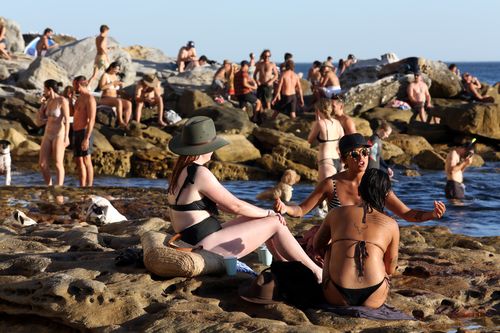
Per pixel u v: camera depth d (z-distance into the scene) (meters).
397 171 19.67
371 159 13.44
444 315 6.15
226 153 19.56
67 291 5.77
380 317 5.65
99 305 5.71
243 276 6.48
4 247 7.60
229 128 22.14
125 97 23.86
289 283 5.98
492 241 9.12
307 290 5.98
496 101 30.83
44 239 8.09
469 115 23.81
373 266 5.77
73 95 15.54
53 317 5.75
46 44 31.98
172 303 5.86
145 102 23.28
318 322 5.63
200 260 6.24
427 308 6.21
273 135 20.62
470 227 12.29
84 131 14.78
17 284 5.97
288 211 6.83
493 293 6.79
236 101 28.66
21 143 19.62
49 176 14.56
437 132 24.41
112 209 10.31
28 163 18.86
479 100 30.12
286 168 18.70
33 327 5.86
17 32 36.03
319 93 27.22
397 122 25.94
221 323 5.40
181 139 6.56
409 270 7.32
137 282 6.20
